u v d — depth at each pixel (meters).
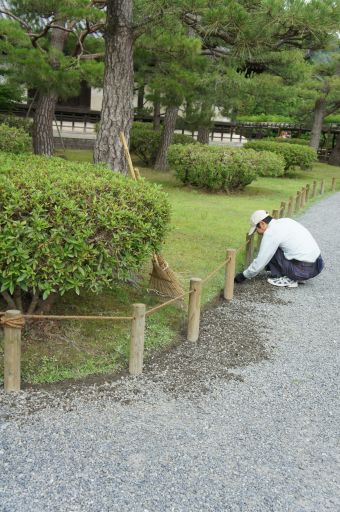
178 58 11.46
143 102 21.72
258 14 7.81
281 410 3.42
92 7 9.80
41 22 13.76
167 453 2.87
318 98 22.45
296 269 6.03
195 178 13.18
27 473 2.63
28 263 3.37
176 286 5.06
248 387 3.71
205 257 6.81
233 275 5.46
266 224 5.91
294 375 3.95
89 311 4.61
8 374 3.31
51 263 3.40
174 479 2.66
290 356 4.29
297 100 28.34
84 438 2.95
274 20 7.72
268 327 4.88
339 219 11.02
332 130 28.78
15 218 3.37
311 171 21.45
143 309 3.60
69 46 14.08
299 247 5.95
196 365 3.98
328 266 7.23
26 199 3.35
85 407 3.27
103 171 4.48
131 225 3.75
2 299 4.42
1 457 2.74
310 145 24.28
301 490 2.66
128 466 2.73
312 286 6.26
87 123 24.06
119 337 4.22
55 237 3.37
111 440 2.95
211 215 9.98
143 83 13.38
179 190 13.33
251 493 2.61
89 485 2.57
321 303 5.66
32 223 3.33
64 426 3.05
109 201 3.64
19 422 3.06
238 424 3.22
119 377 3.67
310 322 5.08
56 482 2.58
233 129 28.86
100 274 3.64
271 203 12.24
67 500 2.46
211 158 12.82
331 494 2.65
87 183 3.70
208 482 2.66
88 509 2.42
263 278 6.38
